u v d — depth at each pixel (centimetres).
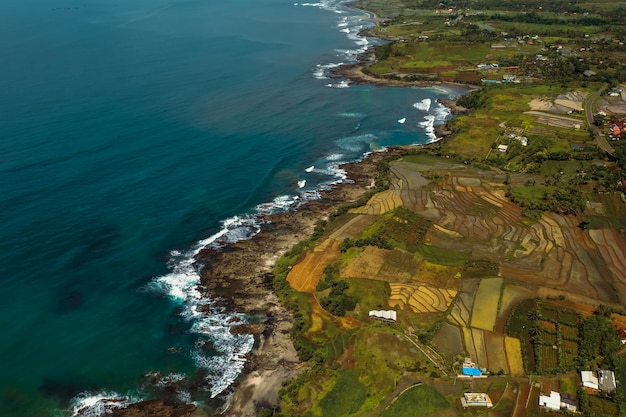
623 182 12700
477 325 8450
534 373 7469
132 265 10288
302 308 9150
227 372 8006
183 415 7275
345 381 7519
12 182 12469
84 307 9194
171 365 8138
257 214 12231
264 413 7106
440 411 6906
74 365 8075
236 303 9431
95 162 13825
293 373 7875
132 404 7475
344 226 11525
